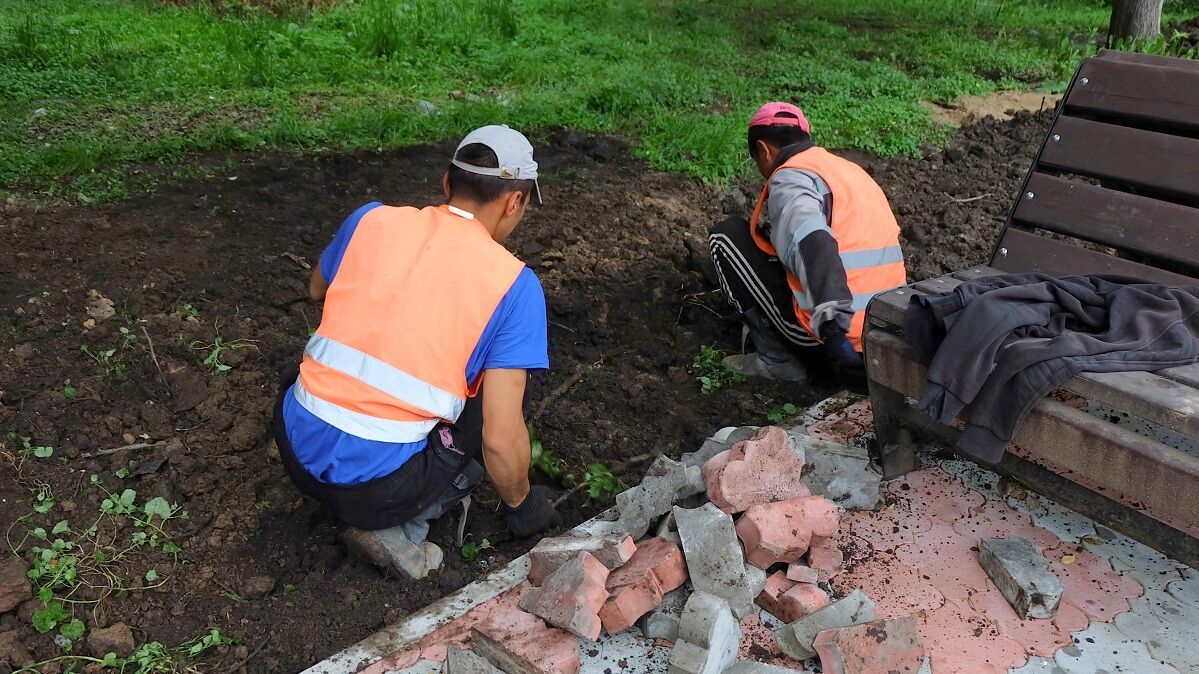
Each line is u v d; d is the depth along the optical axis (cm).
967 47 938
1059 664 234
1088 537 278
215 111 651
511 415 247
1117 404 232
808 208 332
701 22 1017
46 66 751
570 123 658
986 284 270
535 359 244
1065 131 334
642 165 594
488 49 861
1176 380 236
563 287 445
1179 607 252
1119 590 258
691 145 604
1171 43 961
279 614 260
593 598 234
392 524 262
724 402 374
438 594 268
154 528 282
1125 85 324
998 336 246
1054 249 327
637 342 412
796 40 962
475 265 240
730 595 245
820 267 325
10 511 281
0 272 400
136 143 561
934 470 310
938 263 481
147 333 370
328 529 291
